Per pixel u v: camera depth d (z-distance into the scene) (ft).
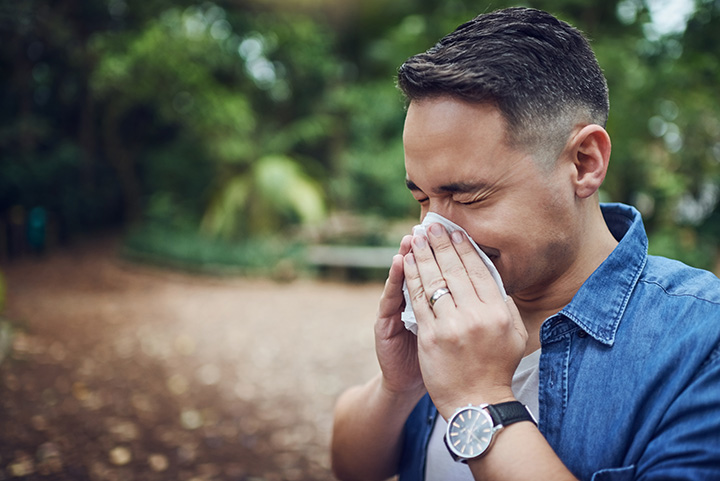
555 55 2.74
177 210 46.68
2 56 44.11
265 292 30.30
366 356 19.56
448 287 2.86
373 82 47.01
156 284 31.37
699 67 22.57
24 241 37.19
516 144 2.68
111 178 55.06
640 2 24.90
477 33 2.78
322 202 42.45
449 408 2.75
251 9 48.44
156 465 11.70
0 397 14.32
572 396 2.84
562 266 3.03
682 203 42.11
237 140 43.96
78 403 14.48
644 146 32.19
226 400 15.47
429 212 3.04
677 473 2.38
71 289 28.81
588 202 3.04
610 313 2.86
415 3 44.16
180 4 45.60
